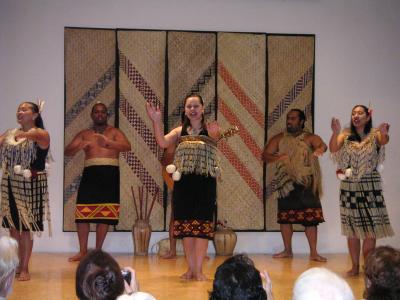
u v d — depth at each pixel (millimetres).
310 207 6016
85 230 5852
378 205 5016
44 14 6438
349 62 6746
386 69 6785
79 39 6449
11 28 6395
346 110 6746
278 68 6656
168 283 4594
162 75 6555
